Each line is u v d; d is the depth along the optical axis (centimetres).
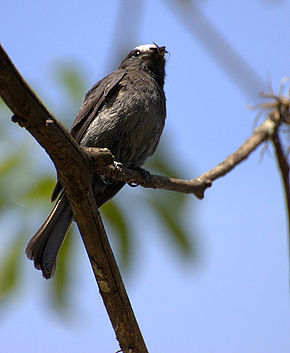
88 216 681
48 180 847
